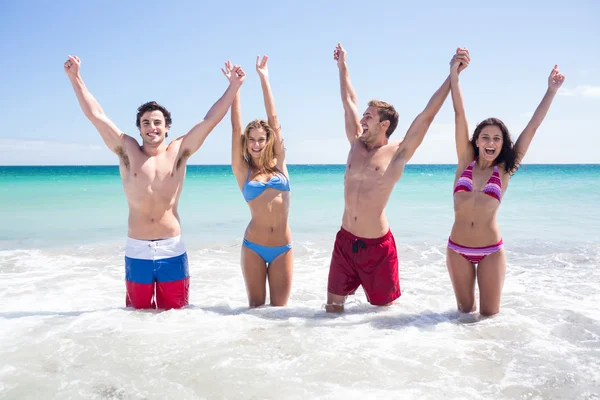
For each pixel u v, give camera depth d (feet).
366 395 10.26
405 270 24.34
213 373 11.31
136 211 16.10
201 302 18.44
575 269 23.70
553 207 51.11
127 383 10.85
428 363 11.93
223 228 38.60
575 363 12.02
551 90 15.65
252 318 15.55
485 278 15.60
